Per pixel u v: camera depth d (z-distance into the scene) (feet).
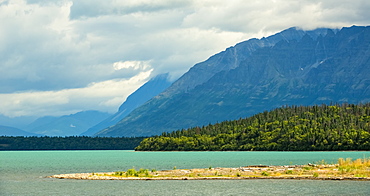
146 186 432.66
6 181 492.95
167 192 397.80
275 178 473.67
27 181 490.08
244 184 437.58
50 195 387.96
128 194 388.78
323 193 379.35
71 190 413.39
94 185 443.32
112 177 499.51
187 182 456.86
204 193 390.01
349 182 437.99
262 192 390.42
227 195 379.55
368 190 391.65
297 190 396.37
